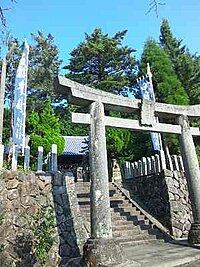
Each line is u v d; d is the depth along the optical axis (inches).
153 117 390.0
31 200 327.3
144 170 535.5
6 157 463.5
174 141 620.4
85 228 348.2
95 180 302.7
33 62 1278.3
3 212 298.0
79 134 1201.4
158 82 708.7
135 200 528.7
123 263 265.4
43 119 653.9
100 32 1047.6
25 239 287.9
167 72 717.3
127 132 721.6
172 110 412.8
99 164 308.2
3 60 438.0
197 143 720.3
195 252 334.0
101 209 291.7
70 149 940.6
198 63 847.1
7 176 320.2
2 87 424.5
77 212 355.6
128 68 1058.1
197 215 378.6
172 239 424.8
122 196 536.1
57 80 313.0
